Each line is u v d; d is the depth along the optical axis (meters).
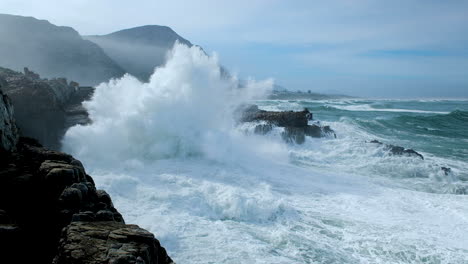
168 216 9.00
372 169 15.92
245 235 8.38
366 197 11.96
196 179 12.16
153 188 10.80
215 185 11.12
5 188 7.91
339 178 14.27
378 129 30.11
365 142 19.80
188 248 7.59
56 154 9.95
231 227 8.79
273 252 7.63
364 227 9.27
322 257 7.55
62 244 5.49
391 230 9.17
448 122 36.09
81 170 8.80
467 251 8.21
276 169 14.94
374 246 8.22
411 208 11.05
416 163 16.03
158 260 5.72
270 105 53.38
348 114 45.94
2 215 6.82
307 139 20.84
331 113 46.78
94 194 7.96
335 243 8.27
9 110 11.47
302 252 7.71
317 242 8.24
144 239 5.60
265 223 9.20
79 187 7.57
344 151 18.88
